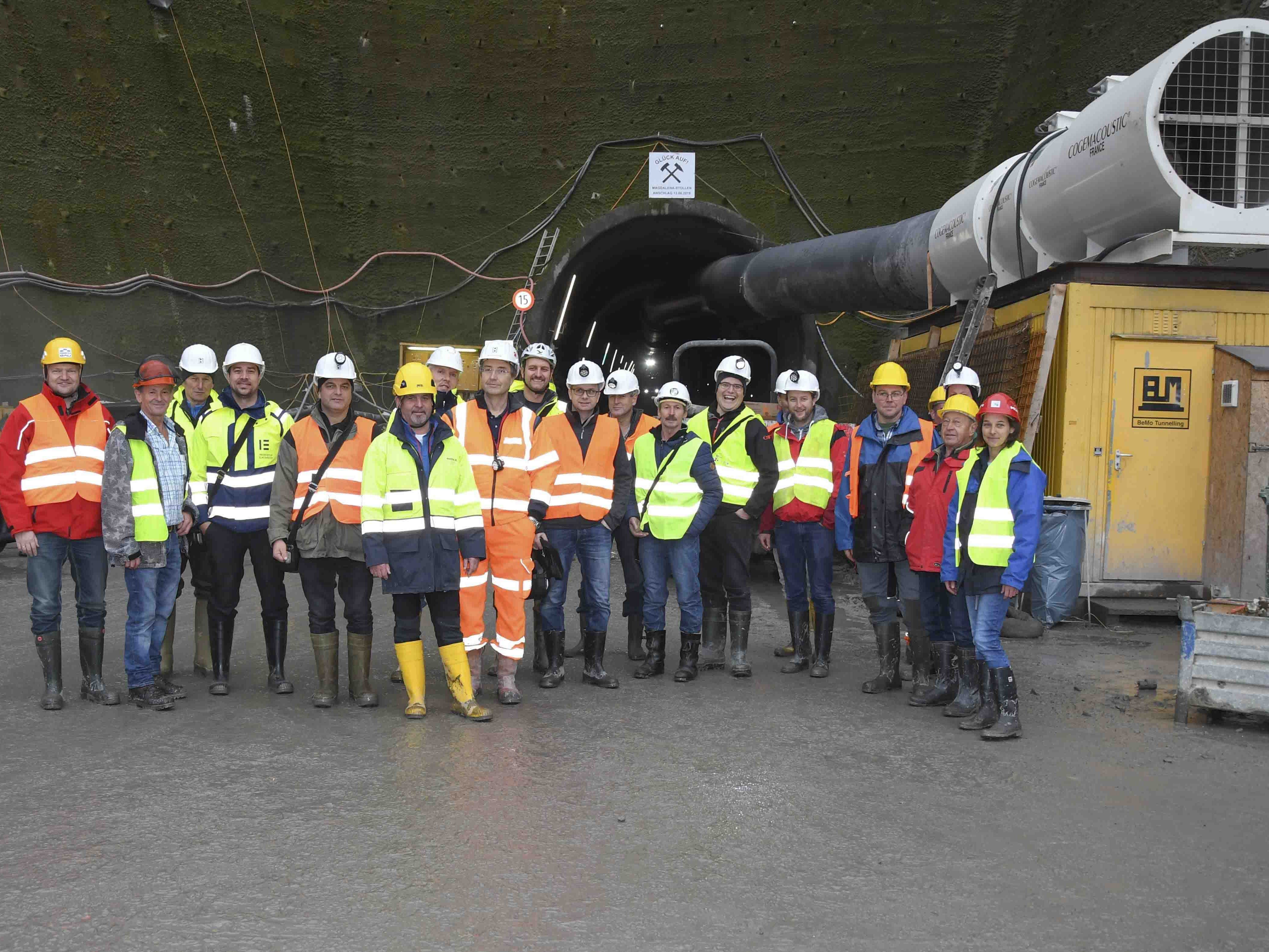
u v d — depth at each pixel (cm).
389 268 1672
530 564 612
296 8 1619
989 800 446
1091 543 880
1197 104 789
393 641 800
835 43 1673
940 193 1670
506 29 1681
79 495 589
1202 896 353
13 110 1434
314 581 594
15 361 1427
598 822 415
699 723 568
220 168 1568
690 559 668
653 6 1684
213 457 637
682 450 667
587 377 647
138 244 1512
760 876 365
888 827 414
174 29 1529
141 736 535
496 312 1694
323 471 588
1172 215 806
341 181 1655
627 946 314
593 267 1823
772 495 681
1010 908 342
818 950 313
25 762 489
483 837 398
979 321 972
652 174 1683
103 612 613
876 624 656
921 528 603
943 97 1661
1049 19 1522
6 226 1431
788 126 1691
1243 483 842
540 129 1695
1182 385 881
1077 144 863
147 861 372
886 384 650
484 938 318
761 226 1700
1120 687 658
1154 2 1314
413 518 558
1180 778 479
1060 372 879
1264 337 884
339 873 363
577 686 661
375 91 1661
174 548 620
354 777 468
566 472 652
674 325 2141
